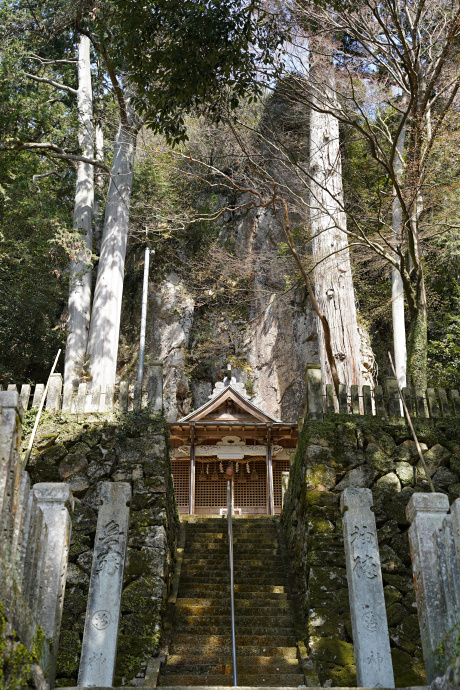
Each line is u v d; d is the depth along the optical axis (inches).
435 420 400.5
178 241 989.2
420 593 195.2
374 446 388.2
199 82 354.3
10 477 151.0
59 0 638.5
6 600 143.5
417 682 310.3
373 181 733.9
